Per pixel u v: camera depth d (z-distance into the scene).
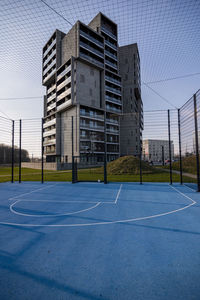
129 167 23.55
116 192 10.62
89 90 41.38
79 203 7.89
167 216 5.81
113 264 2.99
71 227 4.88
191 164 24.55
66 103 40.28
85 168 36.38
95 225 5.02
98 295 2.29
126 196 9.37
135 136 48.19
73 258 3.21
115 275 2.69
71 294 2.31
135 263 3.01
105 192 10.66
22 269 2.88
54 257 3.25
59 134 43.47
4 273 2.79
